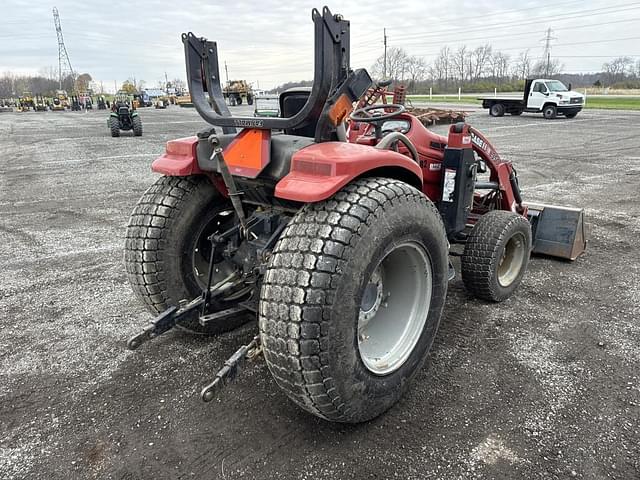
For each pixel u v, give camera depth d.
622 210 6.48
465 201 3.52
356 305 1.97
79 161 11.72
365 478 2.04
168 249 2.77
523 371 2.79
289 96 2.81
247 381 2.71
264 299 1.97
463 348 3.04
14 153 13.41
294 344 1.88
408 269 2.45
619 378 2.71
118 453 2.20
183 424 2.38
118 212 6.74
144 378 2.76
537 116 24.58
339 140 2.46
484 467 2.09
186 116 31.61
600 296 3.80
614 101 36.28
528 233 3.78
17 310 3.64
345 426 2.35
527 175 9.12
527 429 2.31
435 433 2.29
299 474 2.06
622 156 11.31
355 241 1.94
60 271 4.45
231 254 2.81
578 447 2.19
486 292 3.58
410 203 2.19
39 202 7.39
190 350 3.04
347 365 2.00
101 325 3.40
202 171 2.73
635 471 2.06
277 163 2.31
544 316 3.47
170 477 2.06
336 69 2.21
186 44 2.59
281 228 2.54
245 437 2.29
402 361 2.40
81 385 2.71
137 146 14.87
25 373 2.82
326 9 2.06
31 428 2.37
